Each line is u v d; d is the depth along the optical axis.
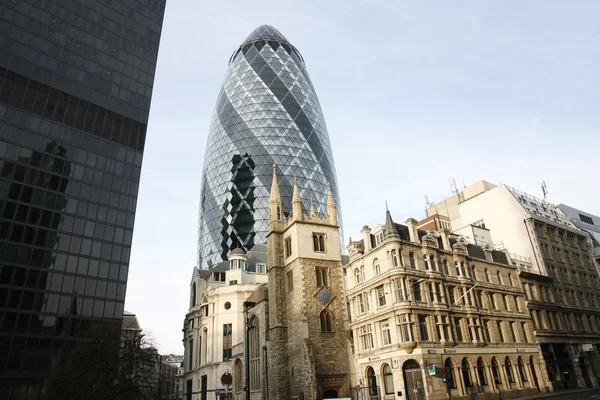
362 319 61.06
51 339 71.25
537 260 83.56
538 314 73.50
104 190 86.75
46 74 85.88
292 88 182.75
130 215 88.69
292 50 198.62
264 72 184.50
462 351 56.47
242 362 85.00
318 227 76.56
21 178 76.69
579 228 107.44
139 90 100.12
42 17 89.06
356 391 61.84
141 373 50.56
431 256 61.00
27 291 71.56
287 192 157.00
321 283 72.38
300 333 67.44
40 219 76.62
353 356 67.38
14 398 65.31
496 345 61.56
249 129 168.88
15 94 80.50
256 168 159.75
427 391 50.34
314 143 174.50
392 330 54.97
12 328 68.38
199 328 109.31
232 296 98.88
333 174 180.75
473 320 60.62
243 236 147.38
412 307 54.03
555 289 81.62
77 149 85.62
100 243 82.44
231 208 155.38
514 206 90.38
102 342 49.53
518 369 63.03
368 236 63.22
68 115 86.50
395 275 55.97
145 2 109.62
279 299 73.69
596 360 79.75
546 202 104.00
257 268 112.25
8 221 73.06
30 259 73.50
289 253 76.00
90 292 78.06
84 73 91.81
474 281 65.06
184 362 114.62
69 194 81.69
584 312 84.25
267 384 72.31
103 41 97.56
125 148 93.12
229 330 96.81
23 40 84.69
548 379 66.12
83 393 45.81
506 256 75.00
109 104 93.69
